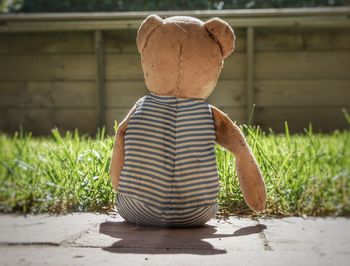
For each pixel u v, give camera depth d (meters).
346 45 1.58
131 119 0.57
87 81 1.60
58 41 1.60
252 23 1.53
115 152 0.60
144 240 0.50
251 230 0.56
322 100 1.58
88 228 0.56
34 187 0.73
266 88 1.58
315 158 0.82
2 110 1.62
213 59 0.57
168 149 0.55
